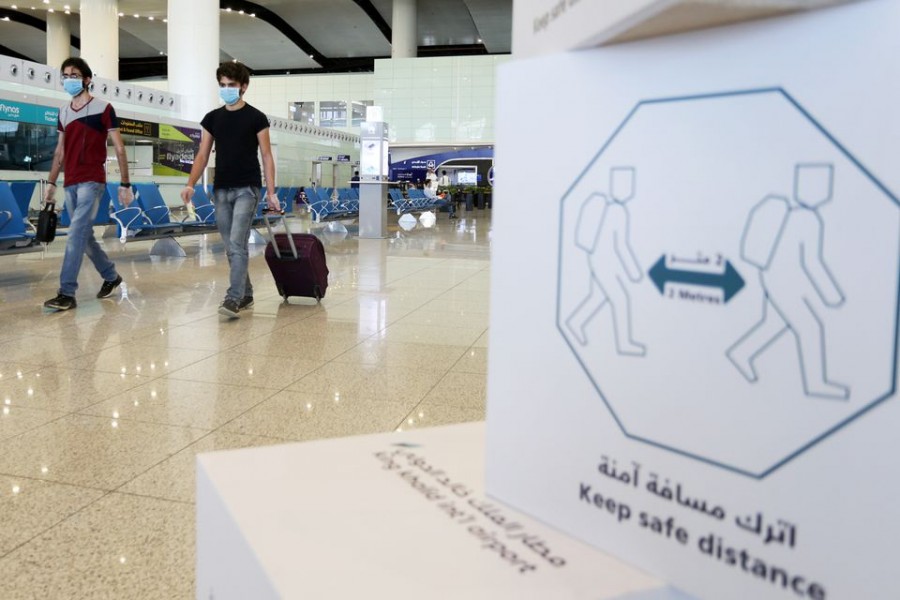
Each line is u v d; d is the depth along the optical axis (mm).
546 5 564
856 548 424
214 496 722
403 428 2570
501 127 618
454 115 27922
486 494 679
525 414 625
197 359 3516
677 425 504
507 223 619
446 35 34188
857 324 415
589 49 535
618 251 528
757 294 453
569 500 592
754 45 446
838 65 413
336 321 4586
